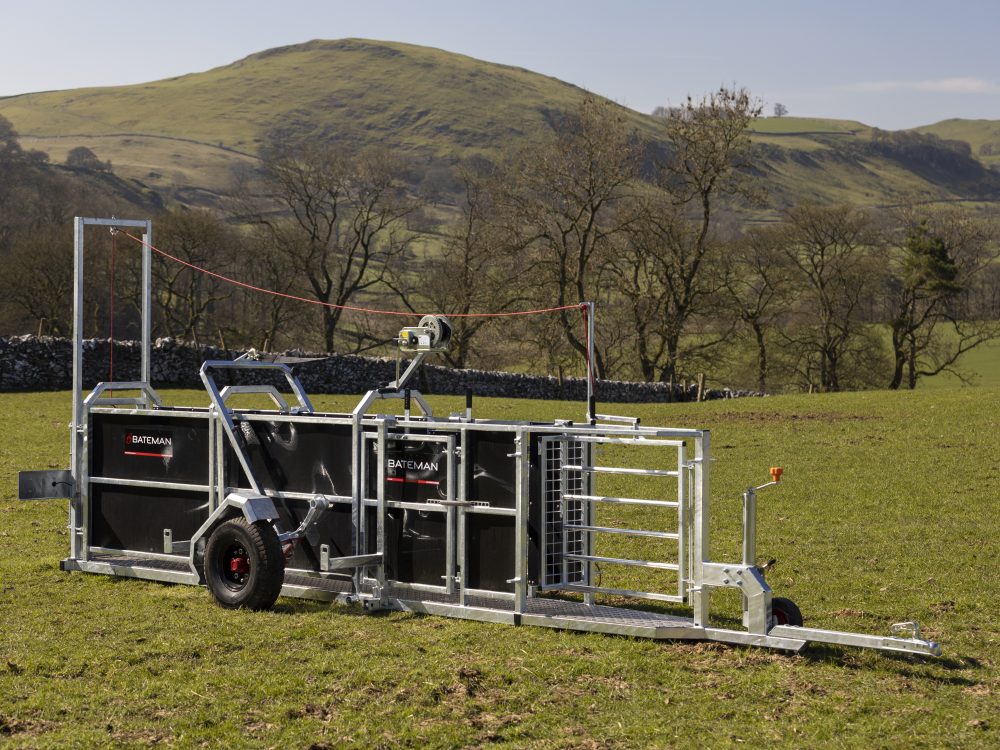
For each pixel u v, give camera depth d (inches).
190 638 333.1
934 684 295.7
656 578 447.5
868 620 371.6
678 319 2117.4
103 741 248.7
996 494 655.8
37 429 997.2
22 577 425.1
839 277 2283.5
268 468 398.6
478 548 362.9
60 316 2145.7
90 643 328.5
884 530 551.5
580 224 2098.9
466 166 2310.5
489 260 2155.5
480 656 316.5
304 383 1541.6
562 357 2097.7
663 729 258.4
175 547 411.5
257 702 276.5
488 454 360.5
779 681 294.5
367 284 2448.3
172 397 1337.4
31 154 5007.4
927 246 2333.9
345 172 2404.0
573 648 324.8
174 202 5167.3
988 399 1192.2
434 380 1663.4
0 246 2417.6
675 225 2079.2
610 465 829.8
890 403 1229.7
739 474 757.9
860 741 251.9
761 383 2346.2
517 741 251.1
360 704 275.1
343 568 374.6
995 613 381.7
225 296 2214.6
